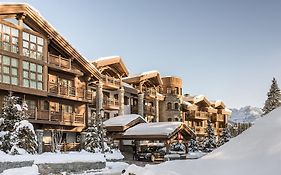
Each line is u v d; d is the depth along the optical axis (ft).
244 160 23.13
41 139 95.71
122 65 150.30
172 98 203.41
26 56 102.78
